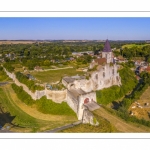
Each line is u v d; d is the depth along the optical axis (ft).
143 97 258.57
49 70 374.84
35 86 237.66
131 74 343.26
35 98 229.86
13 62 410.72
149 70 365.81
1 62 414.82
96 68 262.47
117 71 292.81
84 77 256.11
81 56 508.53
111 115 184.24
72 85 231.91
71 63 446.60
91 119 177.88
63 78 260.21
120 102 252.62
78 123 192.95
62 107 217.97
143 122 170.19
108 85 273.33
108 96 254.06
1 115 209.67
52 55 561.43
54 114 210.38
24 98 241.96
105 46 304.30
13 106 229.66
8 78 318.86
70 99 217.56
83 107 200.85
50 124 191.21
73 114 208.54
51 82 274.57
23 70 356.38
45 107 218.59
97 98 240.32
